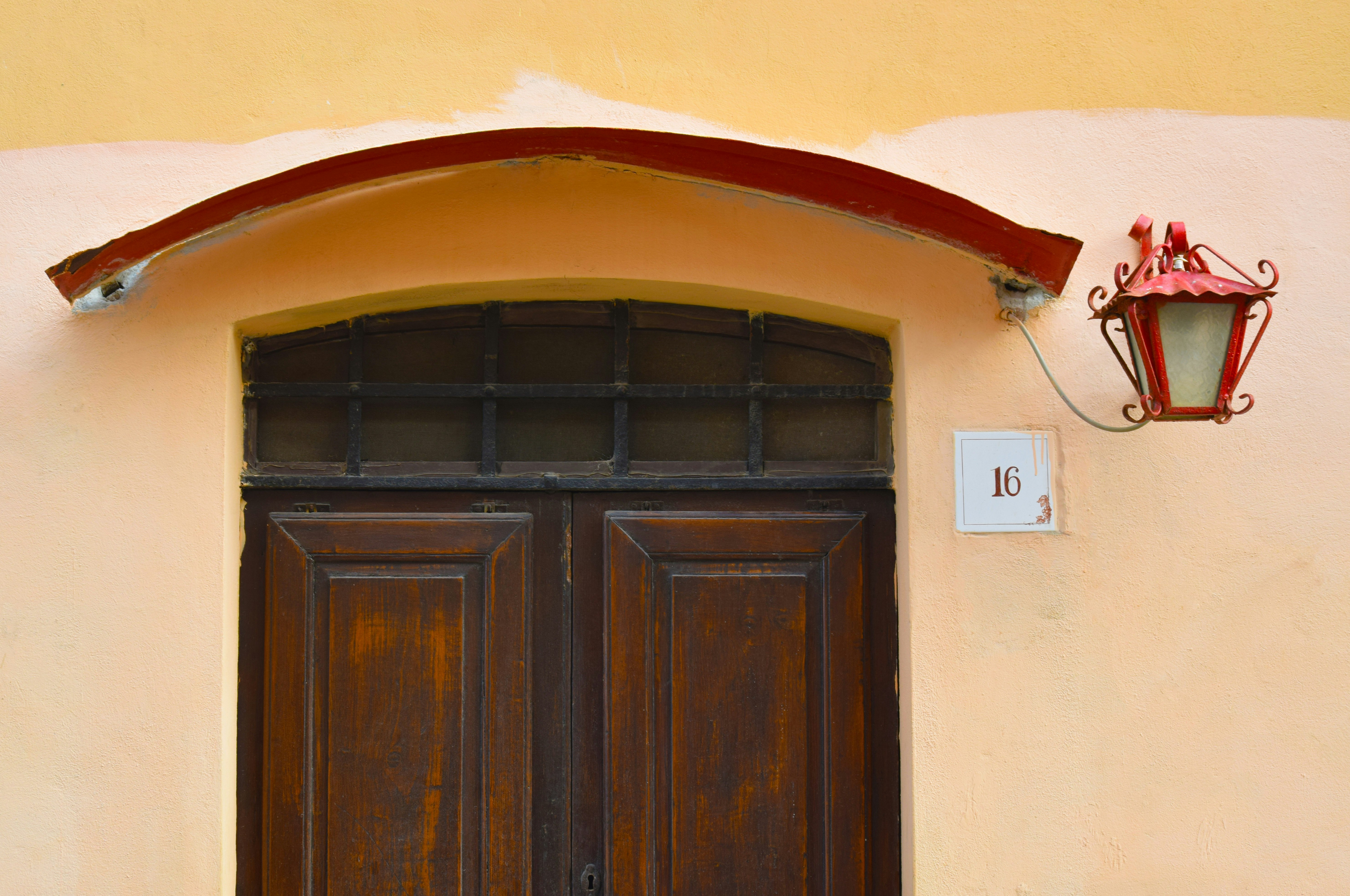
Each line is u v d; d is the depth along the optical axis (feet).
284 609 7.74
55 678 7.30
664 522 7.95
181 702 7.33
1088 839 7.46
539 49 7.80
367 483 7.88
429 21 7.80
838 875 7.75
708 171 7.24
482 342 8.20
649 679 7.88
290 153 7.74
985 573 7.59
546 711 7.88
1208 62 7.95
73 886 7.20
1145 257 7.68
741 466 8.14
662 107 7.80
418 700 7.78
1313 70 7.97
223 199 6.93
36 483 7.41
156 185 7.70
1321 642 7.61
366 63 7.78
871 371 8.24
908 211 7.21
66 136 7.72
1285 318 7.83
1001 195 7.84
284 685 7.69
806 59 7.87
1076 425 7.69
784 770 7.84
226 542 7.51
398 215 7.67
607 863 7.73
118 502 7.42
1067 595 7.59
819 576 8.00
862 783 7.82
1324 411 7.77
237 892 7.57
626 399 8.07
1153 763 7.52
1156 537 7.64
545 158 7.20
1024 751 7.50
